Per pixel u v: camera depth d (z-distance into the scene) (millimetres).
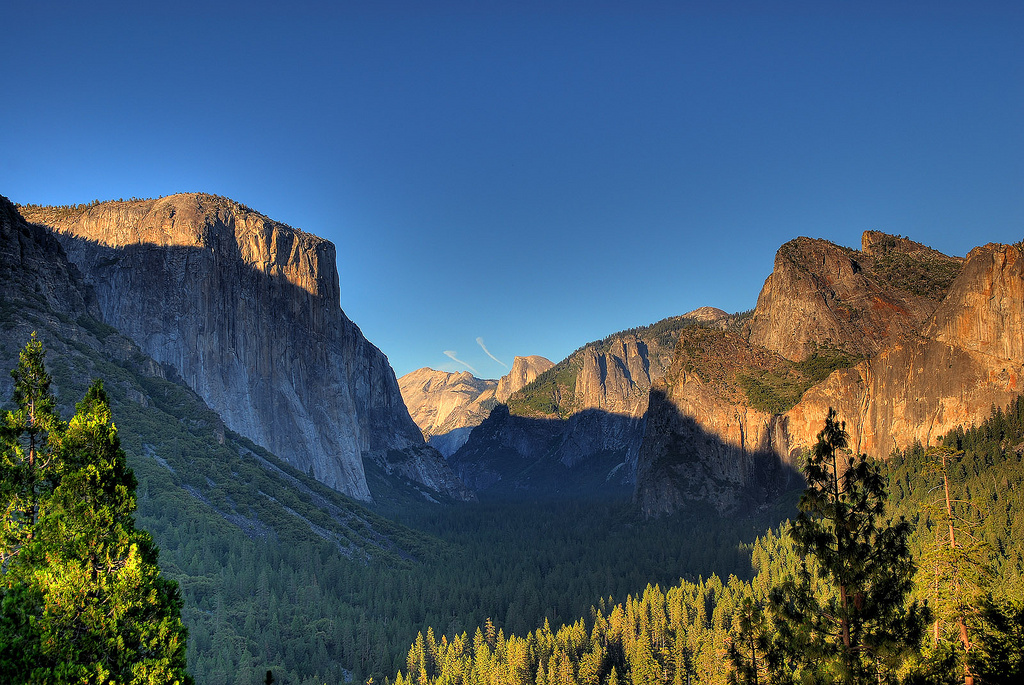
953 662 43250
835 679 41562
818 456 45031
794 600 44969
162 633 48188
